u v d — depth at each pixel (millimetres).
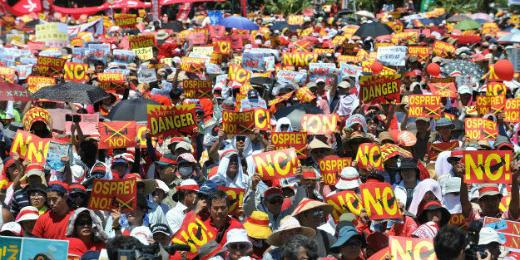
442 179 11422
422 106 16141
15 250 8555
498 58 25984
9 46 27891
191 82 18281
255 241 10234
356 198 10805
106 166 12320
